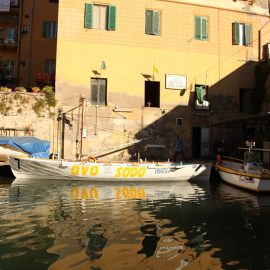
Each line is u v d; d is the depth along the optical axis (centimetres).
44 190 1320
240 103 2227
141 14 2052
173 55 2084
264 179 1354
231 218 962
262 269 601
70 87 1920
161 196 1272
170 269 586
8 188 1345
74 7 1958
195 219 943
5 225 825
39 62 2589
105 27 2006
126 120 1977
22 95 1822
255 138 1912
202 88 2125
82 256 633
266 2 2300
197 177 1684
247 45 2223
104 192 1315
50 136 1858
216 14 2183
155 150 2000
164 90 2056
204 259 641
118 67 1994
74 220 885
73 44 1944
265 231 836
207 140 2094
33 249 664
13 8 2712
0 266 584
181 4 2123
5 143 1543
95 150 1919
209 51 2150
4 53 2742
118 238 745
